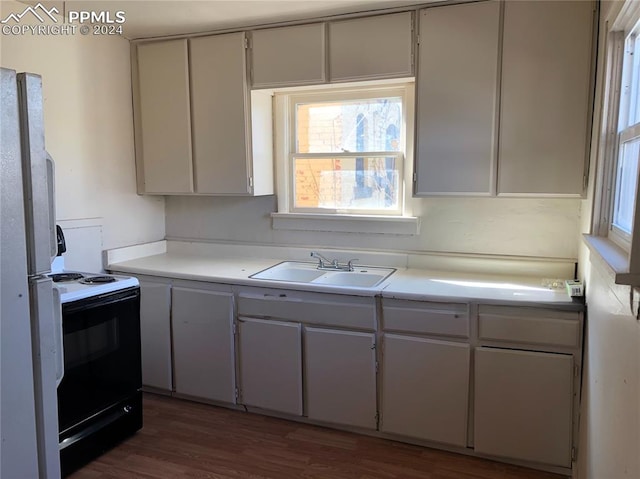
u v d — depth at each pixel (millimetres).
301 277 3201
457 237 2959
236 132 3102
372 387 2596
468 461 2457
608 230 1944
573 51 2379
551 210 2740
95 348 2445
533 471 2373
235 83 3057
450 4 2562
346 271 3037
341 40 2795
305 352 2715
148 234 3604
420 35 2635
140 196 3514
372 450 2557
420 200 3014
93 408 2453
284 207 3383
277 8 2691
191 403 3086
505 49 2490
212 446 2607
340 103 3197
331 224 3232
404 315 2490
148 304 3100
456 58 2580
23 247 872
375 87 3070
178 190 3320
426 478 2328
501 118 2535
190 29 3074
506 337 2334
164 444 2623
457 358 2416
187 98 3199
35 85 895
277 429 2771
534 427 2322
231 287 2867
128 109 3371
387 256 3121
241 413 2953
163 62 3230
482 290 2482
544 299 2287
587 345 2107
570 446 2283
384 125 3102
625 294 1246
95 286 2463
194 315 2969
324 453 2537
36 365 938
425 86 2656
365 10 2705
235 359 2902
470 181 2633
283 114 3303
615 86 1905
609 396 1463
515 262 2840
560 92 2422
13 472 876
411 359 2498
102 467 2420
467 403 2432
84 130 3070
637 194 1078
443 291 2477
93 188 3150
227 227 3553
